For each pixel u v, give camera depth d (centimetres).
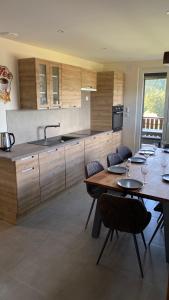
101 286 208
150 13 240
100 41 357
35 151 324
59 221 315
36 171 328
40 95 367
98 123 575
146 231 293
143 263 236
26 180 312
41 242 269
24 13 238
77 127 536
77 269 228
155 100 580
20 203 306
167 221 229
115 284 210
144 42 367
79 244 266
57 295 198
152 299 194
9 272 223
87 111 567
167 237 231
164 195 217
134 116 596
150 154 376
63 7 223
